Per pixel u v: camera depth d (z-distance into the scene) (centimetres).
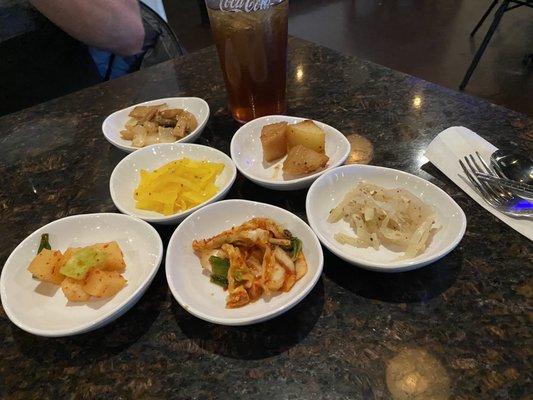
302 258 68
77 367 60
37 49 169
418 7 375
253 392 55
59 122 121
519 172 79
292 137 89
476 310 61
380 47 321
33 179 100
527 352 55
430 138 95
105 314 60
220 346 60
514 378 53
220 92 122
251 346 60
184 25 393
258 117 105
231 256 68
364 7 389
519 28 321
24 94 174
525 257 67
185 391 56
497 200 75
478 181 79
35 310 66
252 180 83
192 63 140
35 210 91
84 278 66
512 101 244
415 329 60
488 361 55
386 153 92
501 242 70
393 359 56
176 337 62
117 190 86
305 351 59
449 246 64
